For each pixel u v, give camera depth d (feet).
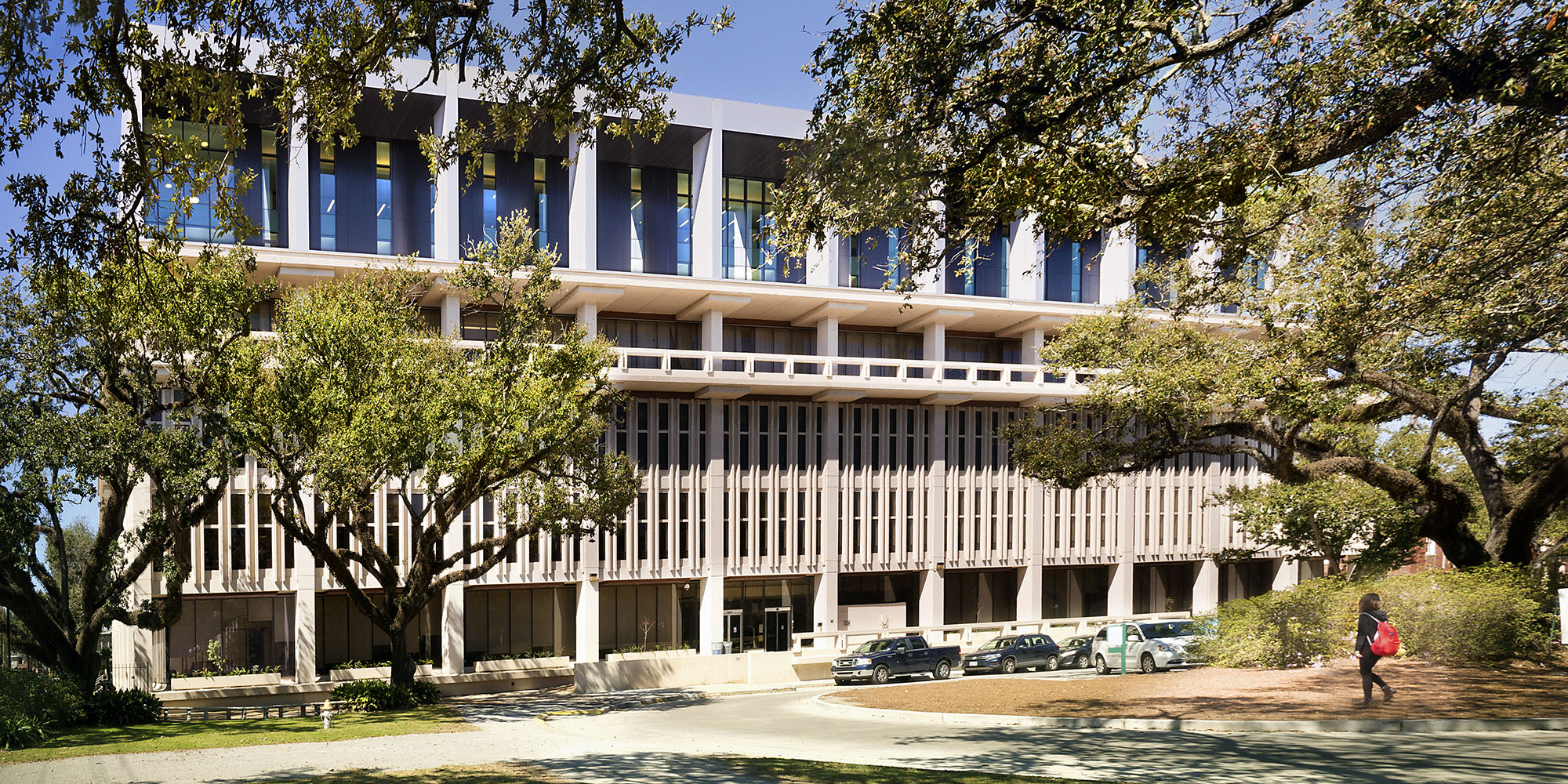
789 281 149.07
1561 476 66.95
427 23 36.78
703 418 148.05
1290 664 72.95
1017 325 162.40
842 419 155.63
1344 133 34.24
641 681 121.60
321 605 131.03
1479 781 31.99
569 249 137.08
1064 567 170.40
